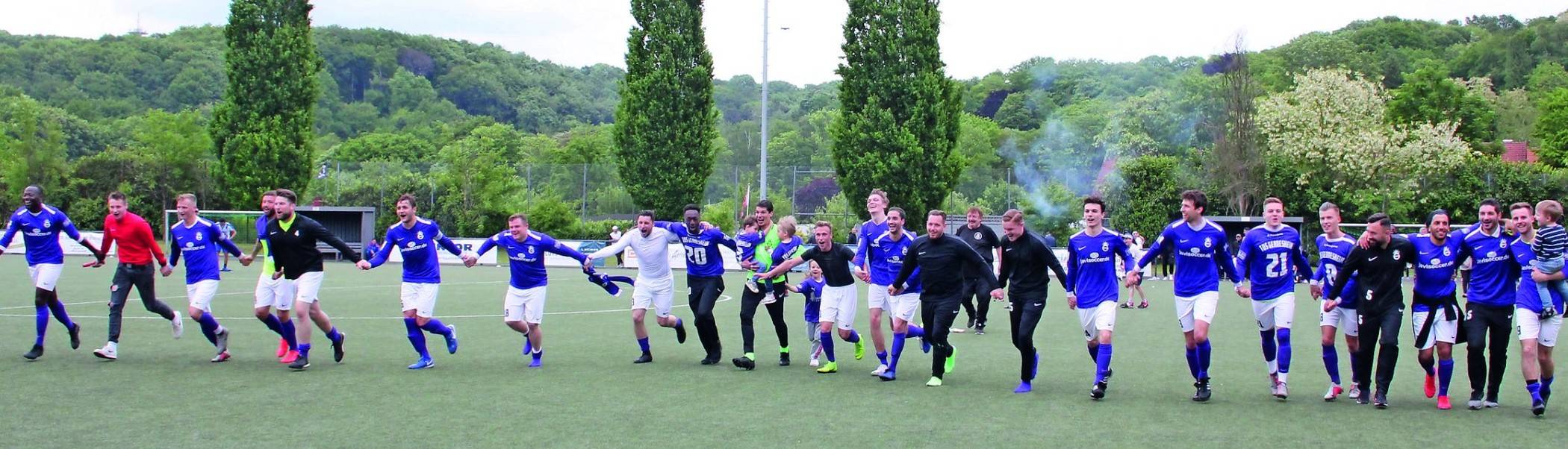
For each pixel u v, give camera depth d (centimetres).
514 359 1165
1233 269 928
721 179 4734
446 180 4291
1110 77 8681
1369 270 890
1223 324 1605
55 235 1126
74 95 8669
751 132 8394
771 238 1155
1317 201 3934
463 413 833
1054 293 2377
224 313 1680
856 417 830
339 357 1122
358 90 10150
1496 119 6328
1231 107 4038
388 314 1695
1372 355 902
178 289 2166
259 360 1128
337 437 740
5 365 1066
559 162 6719
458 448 708
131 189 4509
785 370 1095
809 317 1135
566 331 1458
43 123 5072
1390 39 8894
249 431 757
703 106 3422
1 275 2509
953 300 990
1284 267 925
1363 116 4656
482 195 4228
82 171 4569
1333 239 952
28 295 1970
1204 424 813
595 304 1945
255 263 3438
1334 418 838
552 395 920
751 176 4734
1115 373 1086
